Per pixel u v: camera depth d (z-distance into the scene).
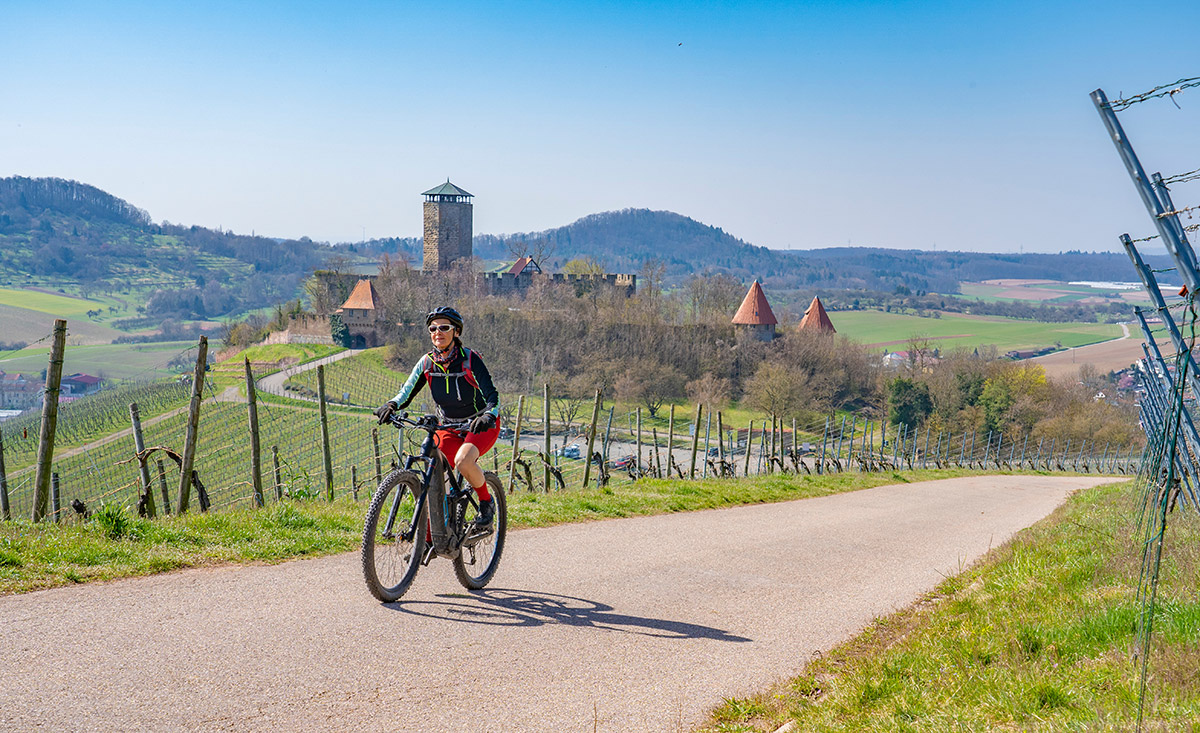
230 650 4.74
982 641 5.53
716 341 123.00
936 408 102.00
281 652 4.77
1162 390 8.57
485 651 5.08
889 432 97.62
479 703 4.33
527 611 6.03
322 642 4.98
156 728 3.75
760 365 110.81
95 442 51.50
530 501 11.87
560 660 5.05
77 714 3.81
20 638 4.67
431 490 6.00
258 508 9.29
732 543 9.84
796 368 109.25
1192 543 8.21
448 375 6.03
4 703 3.85
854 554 9.75
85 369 157.62
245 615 5.38
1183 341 4.88
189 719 3.86
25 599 5.39
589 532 9.77
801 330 130.88
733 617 6.36
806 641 5.89
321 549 7.38
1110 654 5.04
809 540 10.62
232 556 6.87
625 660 5.14
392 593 5.86
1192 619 5.41
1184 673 4.54
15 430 52.47
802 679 4.99
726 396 107.81
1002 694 4.46
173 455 9.85
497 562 6.83
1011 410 97.31
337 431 51.81
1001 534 12.91
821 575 8.27
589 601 6.46
